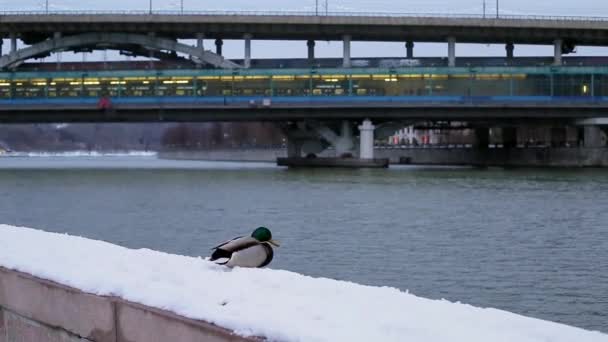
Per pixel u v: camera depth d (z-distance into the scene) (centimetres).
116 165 16375
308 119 12300
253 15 11988
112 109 11475
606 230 3653
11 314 940
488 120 12162
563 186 7000
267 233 960
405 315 653
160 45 12350
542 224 3922
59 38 12388
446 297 2020
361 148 12119
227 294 754
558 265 2581
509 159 14175
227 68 11431
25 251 1038
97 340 795
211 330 652
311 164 12662
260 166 13988
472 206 5003
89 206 5122
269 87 11344
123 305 755
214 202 5425
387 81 11231
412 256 2788
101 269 895
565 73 11100
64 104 11444
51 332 872
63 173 10569
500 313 657
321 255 2809
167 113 11750
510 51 13012
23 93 11531
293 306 697
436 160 15950
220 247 926
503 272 2428
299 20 11944
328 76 11275
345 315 657
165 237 3403
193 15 11994
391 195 6003
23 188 7150
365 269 2492
